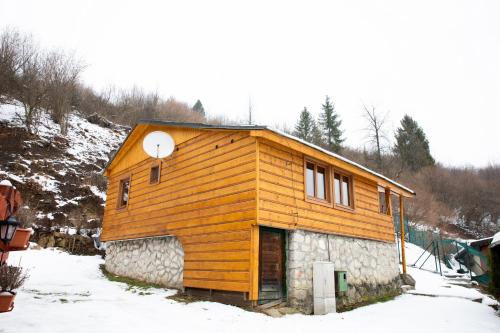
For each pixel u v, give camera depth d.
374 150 34.31
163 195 9.85
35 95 21.41
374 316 7.77
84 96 30.84
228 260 7.41
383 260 11.34
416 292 11.33
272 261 7.69
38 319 4.98
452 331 6.56
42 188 16.08
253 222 7.07
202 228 8.27
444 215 36.53
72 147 21.30
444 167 48.84
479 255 15.98
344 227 9.65
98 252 14.29
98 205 16.94
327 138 43.56
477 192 41.41
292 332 5.69
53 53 25.11
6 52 22.70
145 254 10.29
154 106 35.88
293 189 8.20
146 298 7.61
